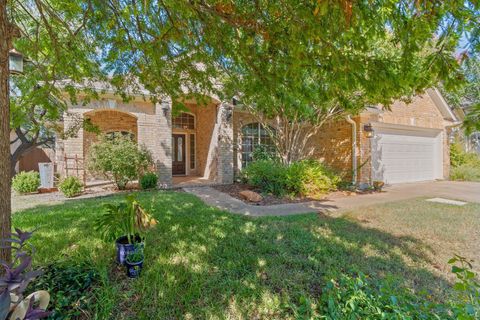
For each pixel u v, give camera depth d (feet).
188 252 11.87
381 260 11.91
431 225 17.44
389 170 38.52
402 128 39.99
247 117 41.63
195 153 47.21
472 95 43.86
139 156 30.81
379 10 7.16
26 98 15.20
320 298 8.52
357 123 34.73
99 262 10.23
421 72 7.98
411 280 10.31
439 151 45.11
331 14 6.74
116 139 30.81
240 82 13.67
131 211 9.91
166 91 15.60
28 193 29.63
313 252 12.51
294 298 8.77
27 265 5.25
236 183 36.88
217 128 37.60
